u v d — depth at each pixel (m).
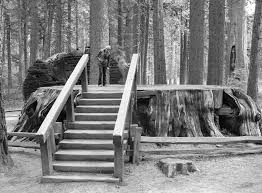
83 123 9.15
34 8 28.97
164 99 11.45
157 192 7.02
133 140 9.11
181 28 34.12
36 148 10.67
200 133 11.19
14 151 10.82
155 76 20.34
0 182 7.82
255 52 14.45
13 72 50.75
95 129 9.12
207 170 8.51
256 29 14.29
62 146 8.59
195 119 11.38
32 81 16.97
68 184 7.46
